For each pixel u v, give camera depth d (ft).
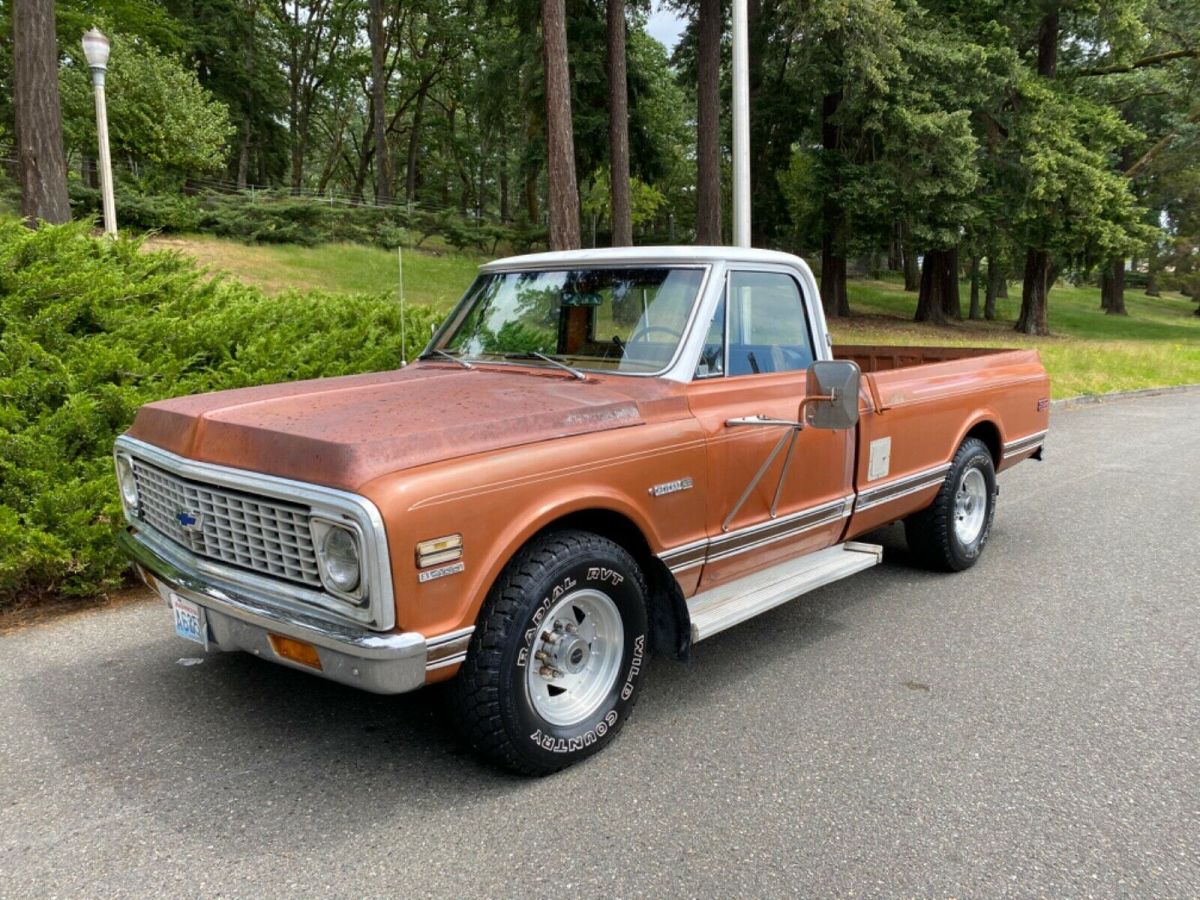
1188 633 15.66
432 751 11.31
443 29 142.82
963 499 19.33
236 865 8.94
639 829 9.60
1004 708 12.66
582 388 12.11
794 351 14.75
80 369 18.89
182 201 81.87
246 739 11.56
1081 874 8.88
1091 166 83.87
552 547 10.28
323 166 200.85
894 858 9.12
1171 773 10.88
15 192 74.54
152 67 86.38
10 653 14.26
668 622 11.89
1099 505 25.59
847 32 71.82
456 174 179.42
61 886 8.60
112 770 10.76
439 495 9.11
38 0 38.78
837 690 13.26
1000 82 80.59
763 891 8.58
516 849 9.23
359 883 8.66
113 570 16.58
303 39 147.23
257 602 9.65
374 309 27.43
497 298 14.88
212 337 21.91
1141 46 91.45
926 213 82.53
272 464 9.61
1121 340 103.24
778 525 13.66
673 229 176.55
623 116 70.28
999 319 127.54
